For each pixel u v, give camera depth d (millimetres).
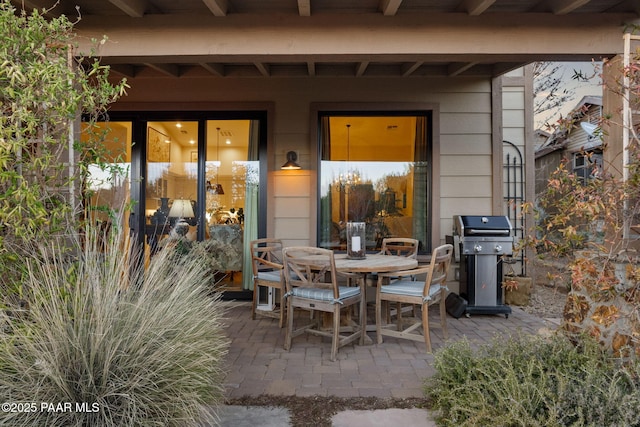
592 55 2963
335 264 3096
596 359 2037
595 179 2277
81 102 2359
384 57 2994
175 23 2932
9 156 1920
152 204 4793
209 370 1908
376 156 4793
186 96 4680
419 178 4766
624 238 2201
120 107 4668
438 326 3432
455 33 2918
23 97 1934
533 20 2924
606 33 2920
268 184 4668
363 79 4648
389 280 3730
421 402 2258
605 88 2854
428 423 2033
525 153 4895
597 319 2109
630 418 1619
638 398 1666
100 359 1640
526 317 4086
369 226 4773
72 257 2098
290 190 4680
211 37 2934
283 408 2191
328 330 3496
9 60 1953
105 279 1914
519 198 4887
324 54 2938
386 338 3445
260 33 2920
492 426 1730
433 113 4637
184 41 2939
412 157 4773
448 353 2238
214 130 4805
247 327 3734
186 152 4797
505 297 4562
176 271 2369
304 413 2135
